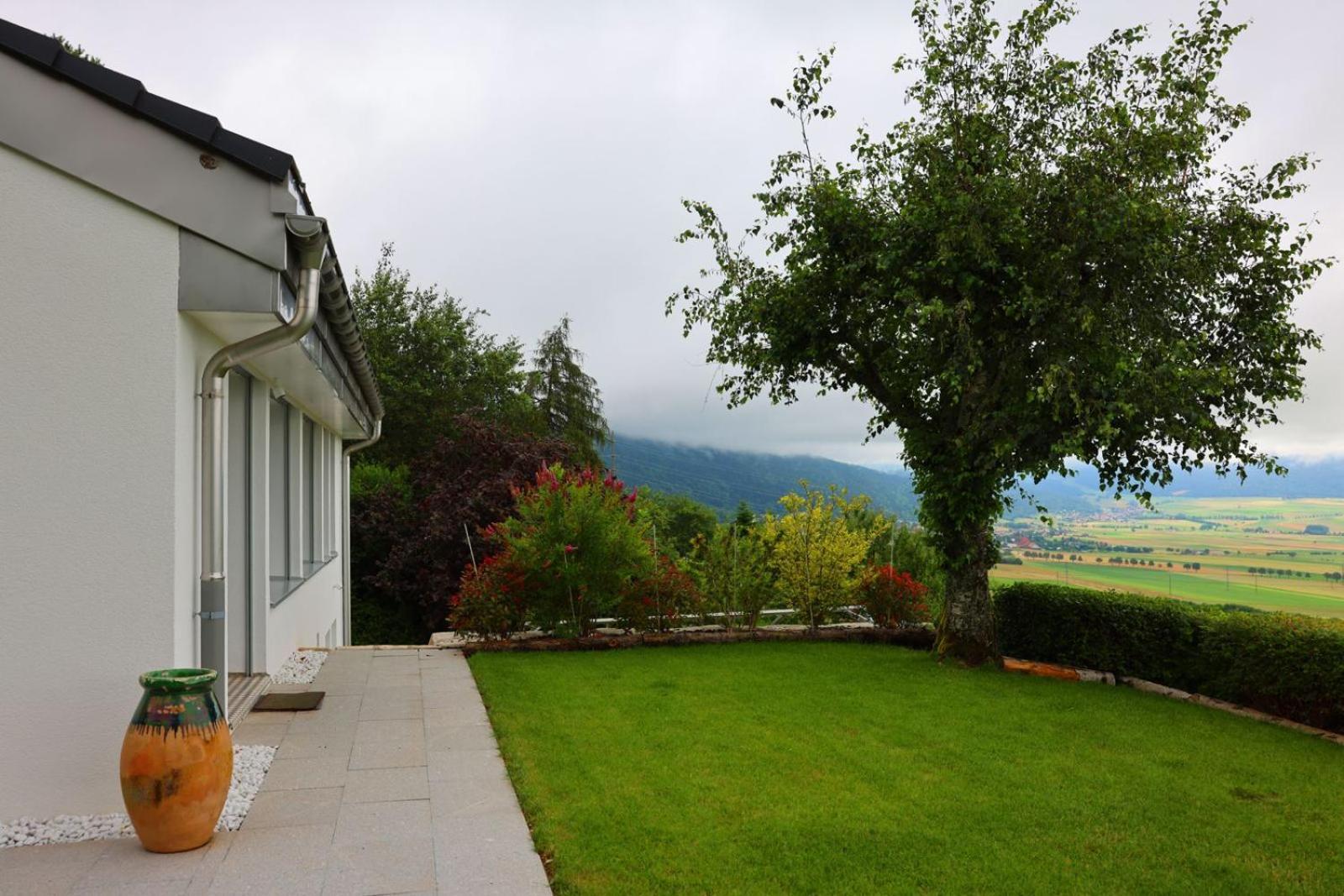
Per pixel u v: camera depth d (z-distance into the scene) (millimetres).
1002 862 4027
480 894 3412
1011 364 8984
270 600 7453
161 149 4168
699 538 11820
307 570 10180
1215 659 8328
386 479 20609
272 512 8211
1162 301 8516
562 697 7199
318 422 10906
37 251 4039
